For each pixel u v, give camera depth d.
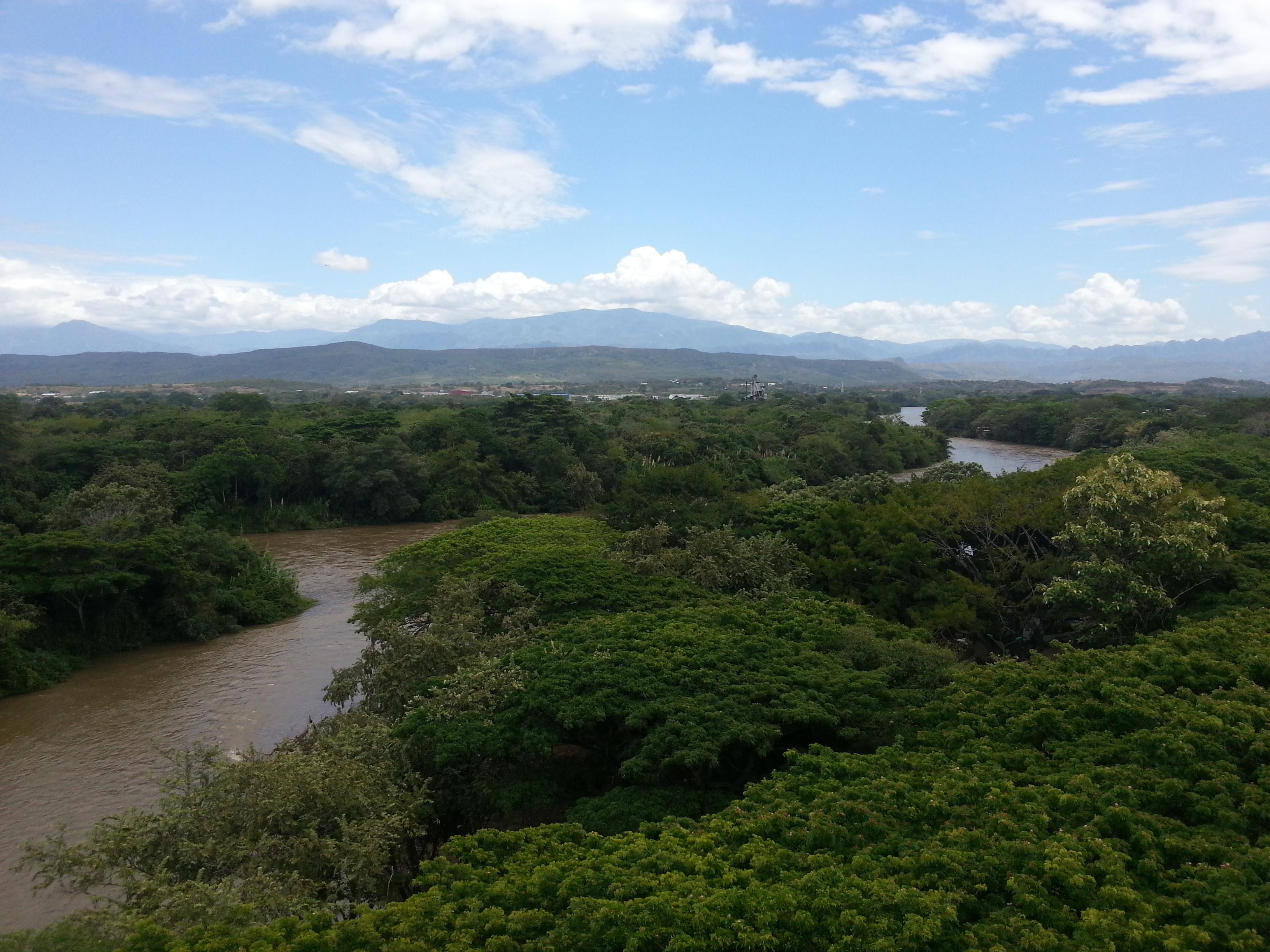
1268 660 16.25
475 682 17.50
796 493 52.91
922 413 158.38
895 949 8.68
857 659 18.91
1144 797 11.89
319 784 13.20
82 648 32.44
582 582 26.12
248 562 40.97
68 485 50.47
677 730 15.17
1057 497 30.66
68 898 16.77
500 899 10.37
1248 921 8.84
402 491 63.69
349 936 9.52
